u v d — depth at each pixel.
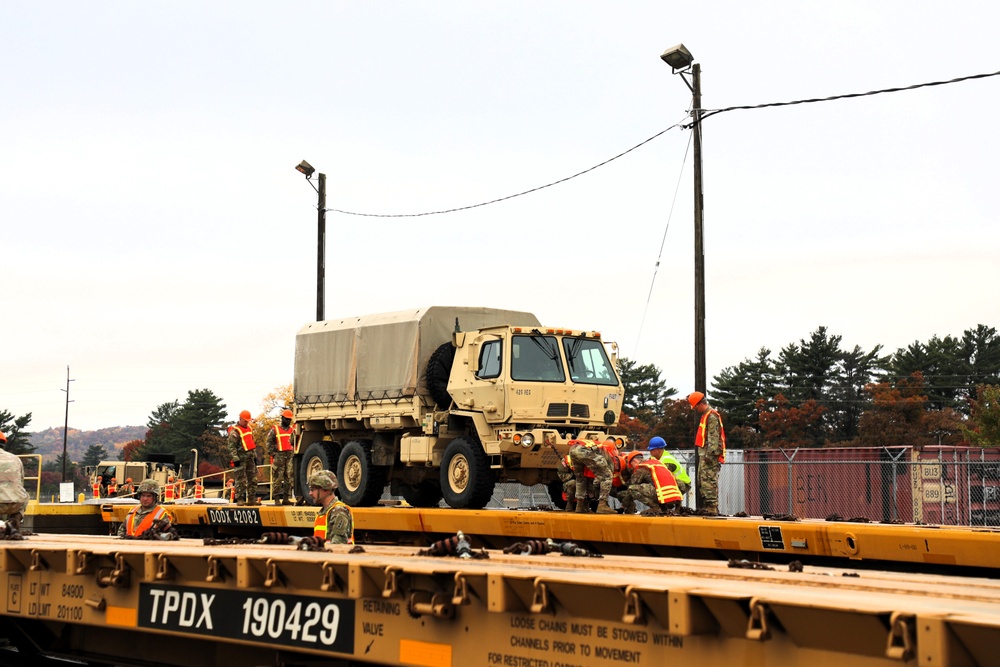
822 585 4.96
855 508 23.48
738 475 25.09
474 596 4.90
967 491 21.69
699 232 21.19
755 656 3.96
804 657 3.83
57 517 18.86
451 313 17.22
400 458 17.11
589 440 13.80
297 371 19.42
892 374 74.62
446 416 16.53
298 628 5.64
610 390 16.20
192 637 6.41
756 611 3.88
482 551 6.41
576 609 4.49
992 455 23.19
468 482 15.66
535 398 15.49
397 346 17.23
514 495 22.00
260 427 61.09
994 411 42.19
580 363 16.12
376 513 14.67
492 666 4.80
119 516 18.53
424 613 5.00
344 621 5.43
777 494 24.67
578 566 5.79
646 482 13.45
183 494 30.75
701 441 14.91
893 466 21.12
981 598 4.45
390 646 5.21
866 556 9.98
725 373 74.88
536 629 4.65
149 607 6.44
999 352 77.12
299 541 7.65
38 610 7.17
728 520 10.98
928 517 22.42
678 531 11.25
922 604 4.03
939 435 63.72
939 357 75.44
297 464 19.45
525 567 5.38
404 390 16.91
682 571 5.55
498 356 15.67
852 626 3.64
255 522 16.22
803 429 68.38
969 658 3.40
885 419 65.19
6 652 8.53
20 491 10.70
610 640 4.39
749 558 11.05
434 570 4.96
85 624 6.96
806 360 74.12
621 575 5.14
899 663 3.55
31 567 7.16
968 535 9.26
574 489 14.27
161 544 7.83
